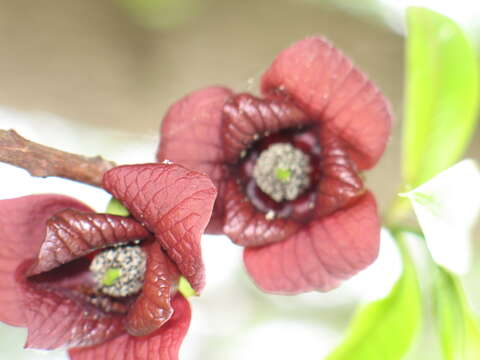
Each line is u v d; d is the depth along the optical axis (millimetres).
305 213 166
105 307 153
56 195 154
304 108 162
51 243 145
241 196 168
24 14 214
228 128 163
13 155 144
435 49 177
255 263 165
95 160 148
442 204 149
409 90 178
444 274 164
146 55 221
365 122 159
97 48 219
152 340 148
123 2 217
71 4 215
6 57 217
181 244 142
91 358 152
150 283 145
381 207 221
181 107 164
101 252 154
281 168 167
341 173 160
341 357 170
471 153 211
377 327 171
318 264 161
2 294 151
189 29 221
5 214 152
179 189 141
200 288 144
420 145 177
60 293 153
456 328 163
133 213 146
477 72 176
